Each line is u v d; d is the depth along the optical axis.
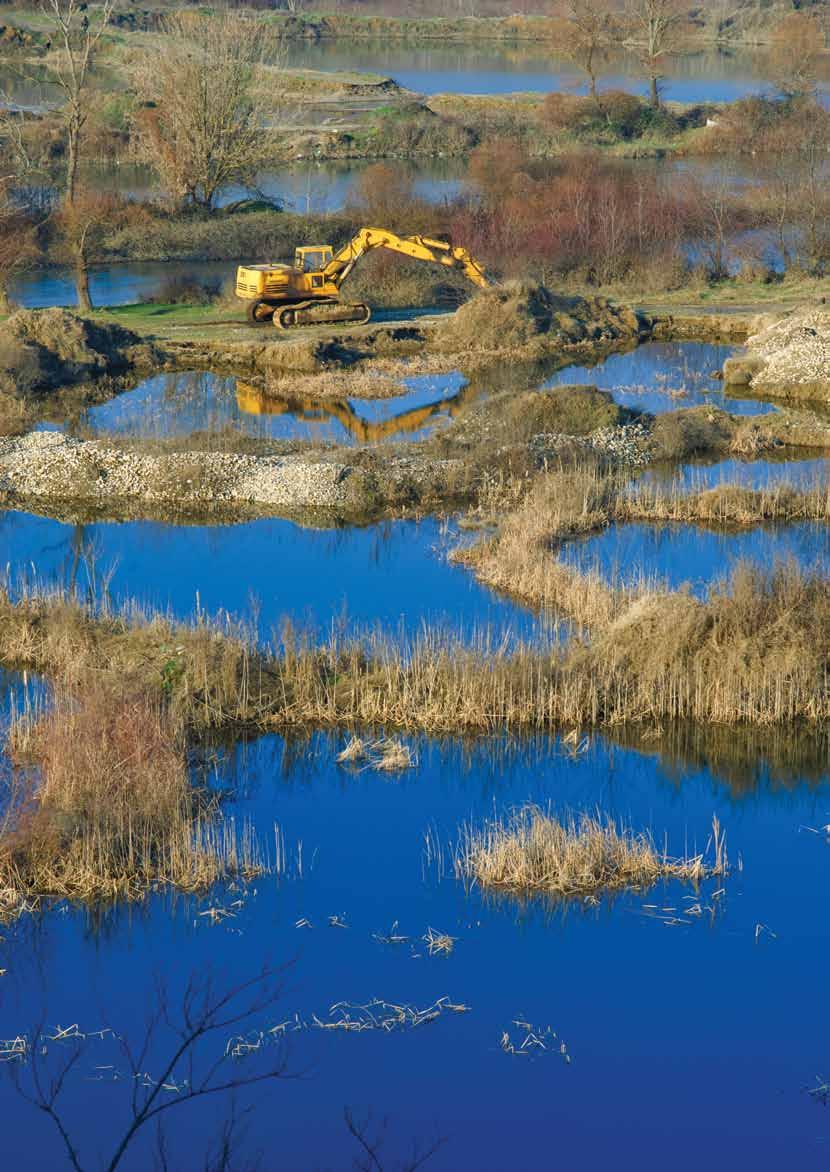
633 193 189.75
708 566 87.75
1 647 75.25
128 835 57.97
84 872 55.69
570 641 74.19
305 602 82.88
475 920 54.00
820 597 73.19
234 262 185.38
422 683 71.00
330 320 152.50
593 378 136.88
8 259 167.25
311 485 102.12
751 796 63.81
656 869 56.91
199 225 190.25
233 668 70.12
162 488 103.44
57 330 135.88
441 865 57.53
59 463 106.19
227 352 142.75
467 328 148.12
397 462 106.50
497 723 69.19
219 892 55.66
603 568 87.75
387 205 190.12
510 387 132.75
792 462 112.25
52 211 187.25
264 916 54.19
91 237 182.25
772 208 187.25
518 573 85.31
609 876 56.69
